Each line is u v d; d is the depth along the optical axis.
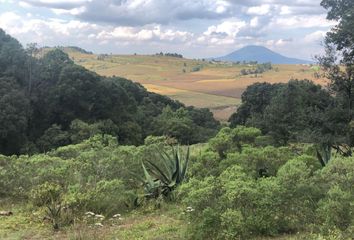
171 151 12.56
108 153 12.17
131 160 11.52
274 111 26.41
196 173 10.50
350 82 23.06
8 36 59.66
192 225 6.38
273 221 6.36
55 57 61.31
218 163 10.93
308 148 13.70
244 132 13.09
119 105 60.16
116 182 9.42
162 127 62.28
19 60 54.50
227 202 6.32
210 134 63.69
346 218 5.88
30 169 11.31
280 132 24.92
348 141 20.12
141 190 10.47
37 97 54.19
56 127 50.19
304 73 126.06
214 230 6.20
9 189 10.82
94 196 8.55
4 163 11.97
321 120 22.17
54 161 11.77
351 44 22.28
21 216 8.76
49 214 8.21
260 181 6.92
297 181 6.67
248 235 6.21
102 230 7.32
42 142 48.91
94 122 53.91
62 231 7.48
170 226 7.41
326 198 6.47
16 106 46.66
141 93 80.56
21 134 46.72
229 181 6.69
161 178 10.36
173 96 105.88
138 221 8.17
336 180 6.88
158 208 9.29
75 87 55.06
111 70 154.62
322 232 5.84
